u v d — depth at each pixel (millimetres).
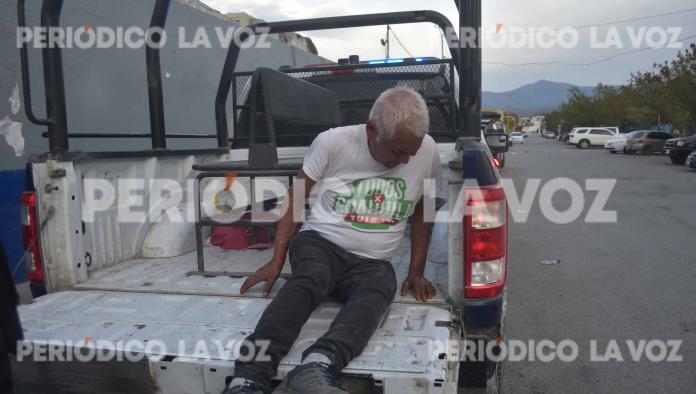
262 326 2158
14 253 5727
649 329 4562
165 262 3352
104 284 2902
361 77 4562
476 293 2426
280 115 3119
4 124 5668
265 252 3617
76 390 2234
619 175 18797
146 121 7953
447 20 3746
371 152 2580
